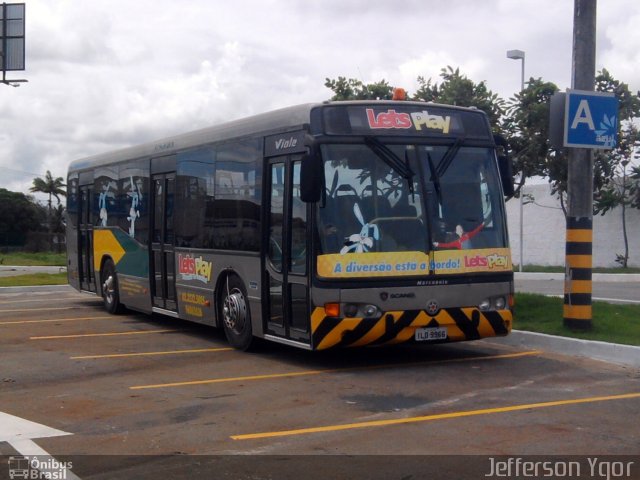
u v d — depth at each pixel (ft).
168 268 47.11
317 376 33.32
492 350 39.45
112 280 55.93
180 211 45.52
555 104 39.73
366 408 27.53
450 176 34.86
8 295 73.56
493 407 27.45
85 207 61.36
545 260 107.86
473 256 34.58
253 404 28.35
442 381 31.99
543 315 44.37
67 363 36.94
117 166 54.75
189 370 35.04
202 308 43.04
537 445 22.84
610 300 60.08
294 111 34.86
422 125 34.86
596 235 100.12
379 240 33.09
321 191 32.55
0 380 33.14
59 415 27.14
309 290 32.99
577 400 28.40
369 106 34.17
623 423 25.26
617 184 93.66
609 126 39.88
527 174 52.29
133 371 34.94
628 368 34.42
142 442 23.63
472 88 51.85
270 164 36.55
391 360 36.94
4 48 90.22
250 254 37.86
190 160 44.37
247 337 38.88
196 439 23.89
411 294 33.19
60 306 62.59
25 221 210.18
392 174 33.81
